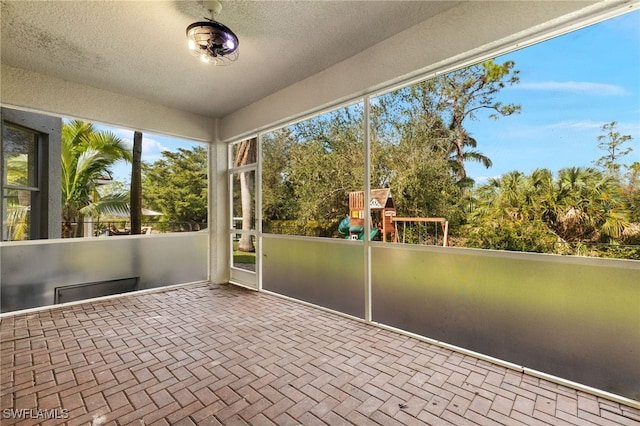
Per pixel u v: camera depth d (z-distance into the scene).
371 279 3.13
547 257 2.10
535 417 1.68
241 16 2.35
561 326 2.05
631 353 1.81
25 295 3.42
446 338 2.60
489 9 2.15
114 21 2.39
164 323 3.10
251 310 3.52
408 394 1.90
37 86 3.27
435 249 2.67
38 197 4.06
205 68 3.21
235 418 1.68
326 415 1.71
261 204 4.41
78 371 2.16
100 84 3.58
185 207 4.99
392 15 2.39
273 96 3.88
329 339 2.72
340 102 3.26
